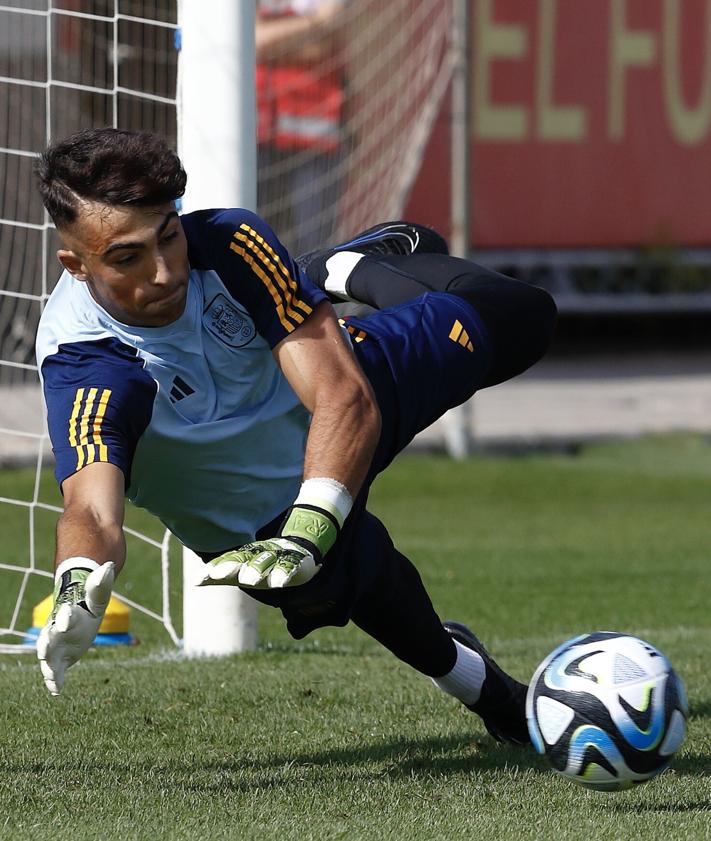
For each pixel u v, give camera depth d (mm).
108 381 10086
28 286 35219
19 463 38094
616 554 30141
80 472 9617
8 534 29906
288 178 45656
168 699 15438
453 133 42250
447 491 39344
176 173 9445
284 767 12523
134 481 11000
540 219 59906
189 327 10461
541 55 58906
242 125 18594
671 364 64312
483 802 11352
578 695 10602
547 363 63625
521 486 40281
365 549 11500
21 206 34219
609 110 60406
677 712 10672
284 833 10281
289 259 10516
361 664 18109
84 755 12914
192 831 10312
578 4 59219
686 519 35812
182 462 10797
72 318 10422
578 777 10688
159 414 10477
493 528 33812
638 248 61688
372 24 46812
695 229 62438
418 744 13539
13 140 32500
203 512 11266
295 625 11977
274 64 45906
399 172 46219
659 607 24156
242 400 10844
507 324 12992
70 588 8703
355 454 9727
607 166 60656
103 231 9328
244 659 18422
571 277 61250
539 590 25594
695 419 51531
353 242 14469
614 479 41750
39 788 11586
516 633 21625
